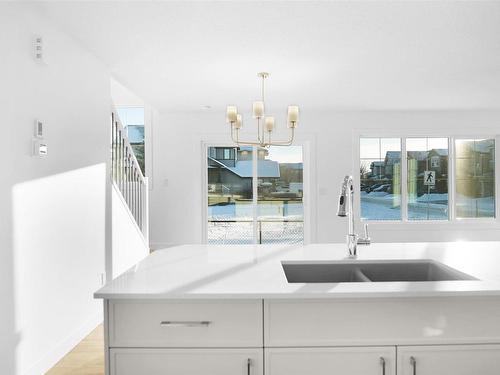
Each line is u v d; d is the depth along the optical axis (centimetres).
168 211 662
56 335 282
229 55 364
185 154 661
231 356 140
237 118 400
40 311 262
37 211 262
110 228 392
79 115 328
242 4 263
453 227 662
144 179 529
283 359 140
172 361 140
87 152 343
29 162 253
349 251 213
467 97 550
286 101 571
